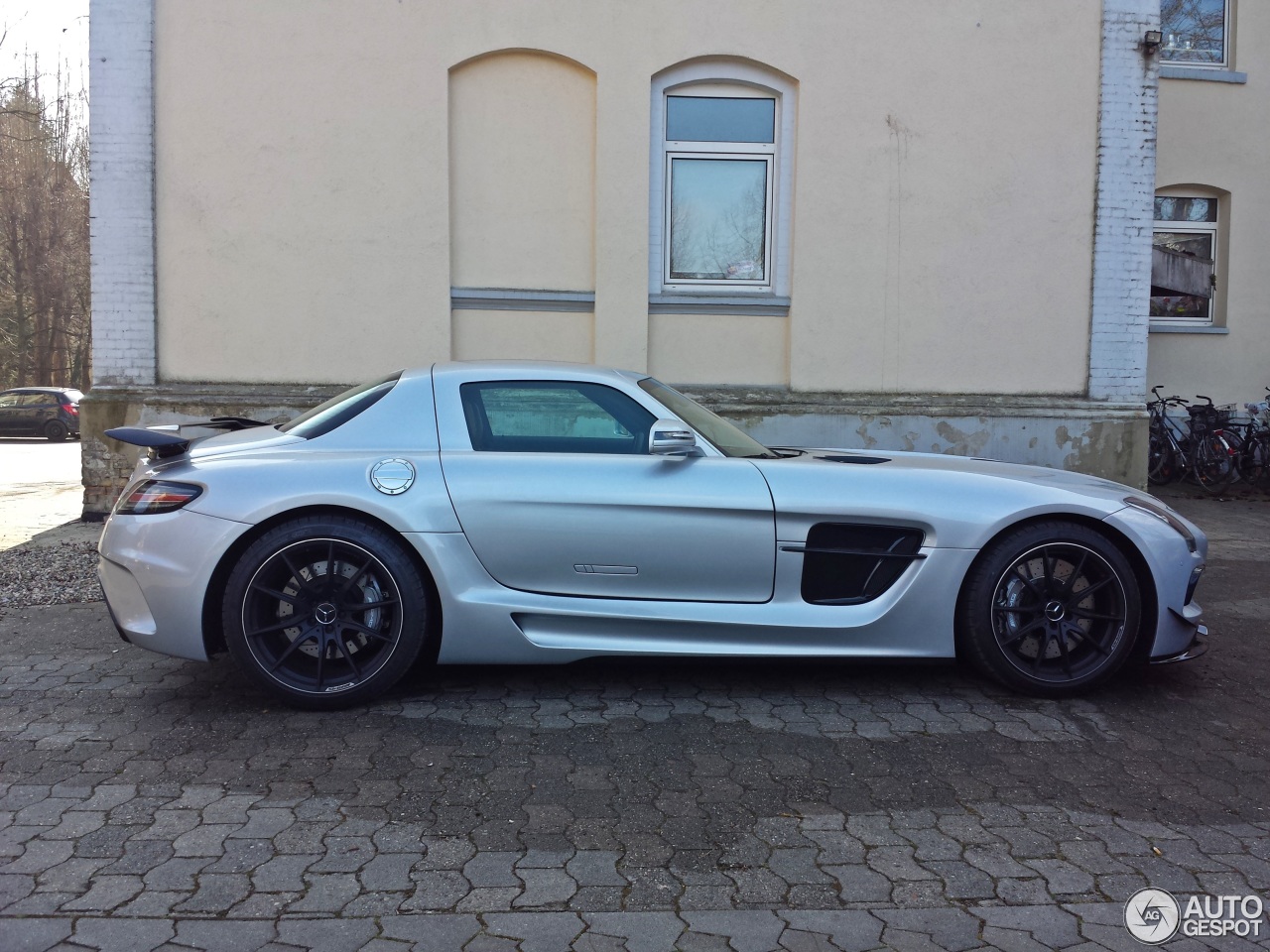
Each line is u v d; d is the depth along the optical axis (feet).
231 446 12.80
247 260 26.08
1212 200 40.42
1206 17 39.81
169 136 25.73
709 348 27.55
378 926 7.55
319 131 26.07
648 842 8.96
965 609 12.76
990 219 27.66
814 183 27.22
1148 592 12.95
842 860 8.70
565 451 12.67
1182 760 11.14
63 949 7.18
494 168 26.78
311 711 12.19
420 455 12.38
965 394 27.86
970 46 27.32
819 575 12.62
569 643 12.29
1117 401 28.12
